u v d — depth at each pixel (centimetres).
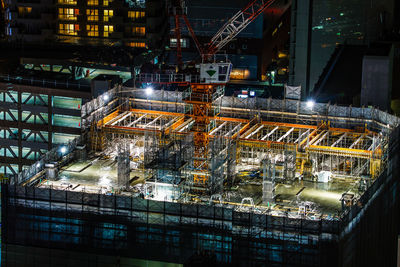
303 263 10944
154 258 11669
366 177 13162
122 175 12781
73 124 18962
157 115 16562
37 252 12125
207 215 11238
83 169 13862
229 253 11275
